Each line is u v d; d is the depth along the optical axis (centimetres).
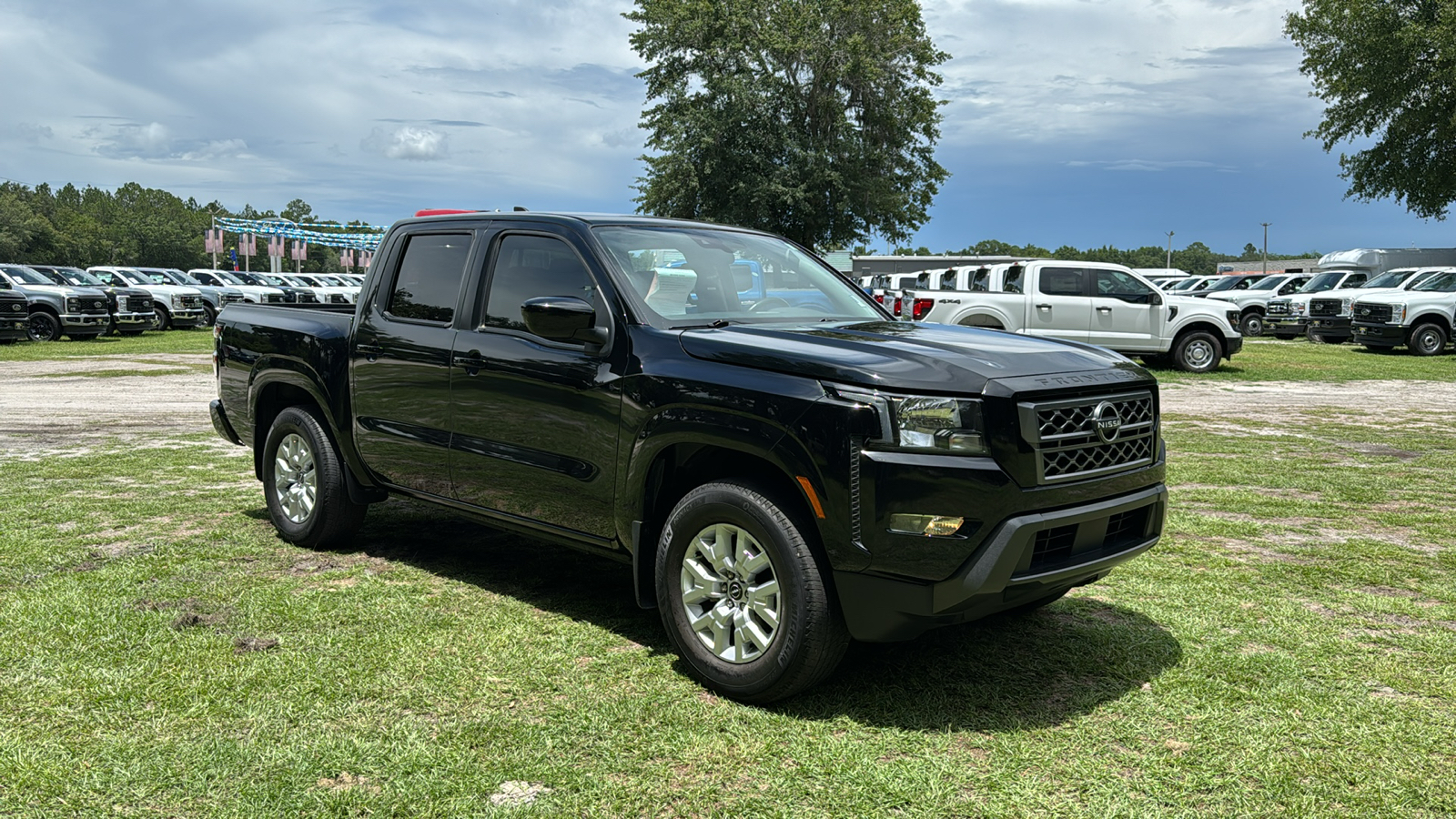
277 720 334
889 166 4006
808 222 3875
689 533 374
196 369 1733
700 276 445
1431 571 523
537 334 418
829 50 3744
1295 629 434
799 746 323
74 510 641
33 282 2555
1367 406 1295
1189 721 344
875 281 2255
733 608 364
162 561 520
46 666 375
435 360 474
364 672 375
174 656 387
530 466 432
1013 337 412
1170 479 788
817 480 336
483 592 477
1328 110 3762
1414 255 3291
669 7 3784
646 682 374
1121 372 376
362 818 277
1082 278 1798
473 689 362
